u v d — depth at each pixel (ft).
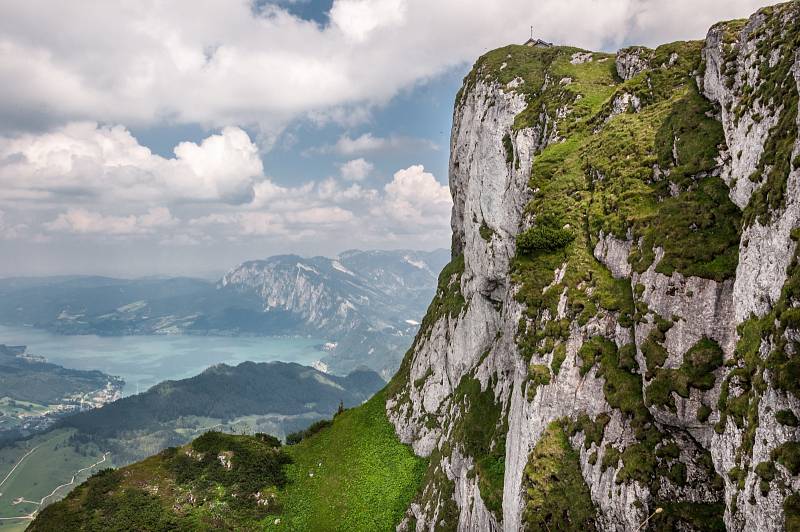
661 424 107.65
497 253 238.48
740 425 87.45
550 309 146.92
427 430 277.03
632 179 154.30
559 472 120.26
